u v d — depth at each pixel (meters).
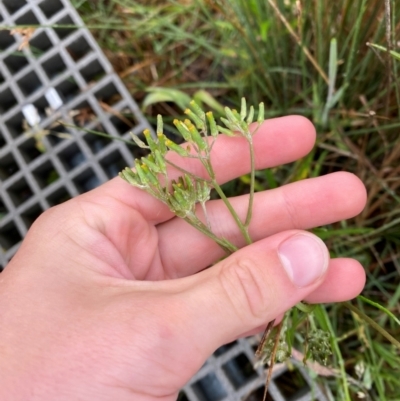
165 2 0.23
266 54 0.19
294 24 0.18
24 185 0.20
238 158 0.15
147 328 0.11
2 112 0.20
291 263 0.11
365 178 0.19
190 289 0.11
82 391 0.11
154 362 0.11
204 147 0.12
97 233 0.13
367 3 0.15
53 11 0.21
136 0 0.23
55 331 0.11
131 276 0.14
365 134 0.19
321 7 0.15
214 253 0.16
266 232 0.16
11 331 0.11
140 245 0.15
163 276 0.16
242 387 0.17
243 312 0.11
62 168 0.19
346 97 0.18
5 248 0.19
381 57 0.16
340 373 0.16
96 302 0.12
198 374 0.17
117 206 0.14
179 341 0.11
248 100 0.21
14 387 0.11
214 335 0.11
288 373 0.18
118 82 0.19
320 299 0.15
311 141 0.15
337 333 0.18
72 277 0.12
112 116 0.19
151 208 0.15
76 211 0.13
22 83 0.20
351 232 0.16
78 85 0.20
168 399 0.12
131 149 0.20
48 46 0.21
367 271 0.18
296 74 0.20
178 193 0.12
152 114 0.21
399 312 0.18
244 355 0.18
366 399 0.16
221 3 0.18
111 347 0.11
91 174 0.20
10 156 0.20
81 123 0.20
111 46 0.22
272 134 0.15
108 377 0.11
